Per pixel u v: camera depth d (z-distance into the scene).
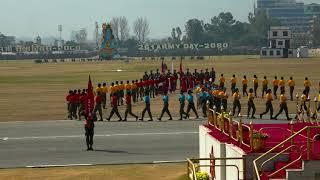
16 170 43.97
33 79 180.12
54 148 53.31
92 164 45.62
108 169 43.88
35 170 43.91
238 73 187.50
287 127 39.22
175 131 62.22
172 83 116.88
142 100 100.25
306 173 27.09
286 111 69.19
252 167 29.36
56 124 70.50
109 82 155.00
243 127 34.75
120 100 91.50
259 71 197.75
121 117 75.81
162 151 50.75
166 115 77.56
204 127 40.69
